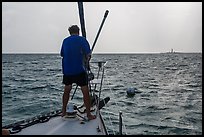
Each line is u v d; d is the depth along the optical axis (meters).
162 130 12.48
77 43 4.91
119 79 38.03
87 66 5.11
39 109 16.95
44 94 23.50
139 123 13.64
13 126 4.70
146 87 29.72
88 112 5.01
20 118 14.44
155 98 22.22
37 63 94.19
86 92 4.99
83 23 5.50
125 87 29.23
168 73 50.47
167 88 29.08
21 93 24.08
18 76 42.25
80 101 18.55
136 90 26.97
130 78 39.84
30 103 18.88
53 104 18.67
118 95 23.62
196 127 13.03
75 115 5.11
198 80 38.19
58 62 104.56
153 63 95.25
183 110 17.17
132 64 85.44
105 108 17.30
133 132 12.05
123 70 56.81
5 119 14.14
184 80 38.16
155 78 40.66
